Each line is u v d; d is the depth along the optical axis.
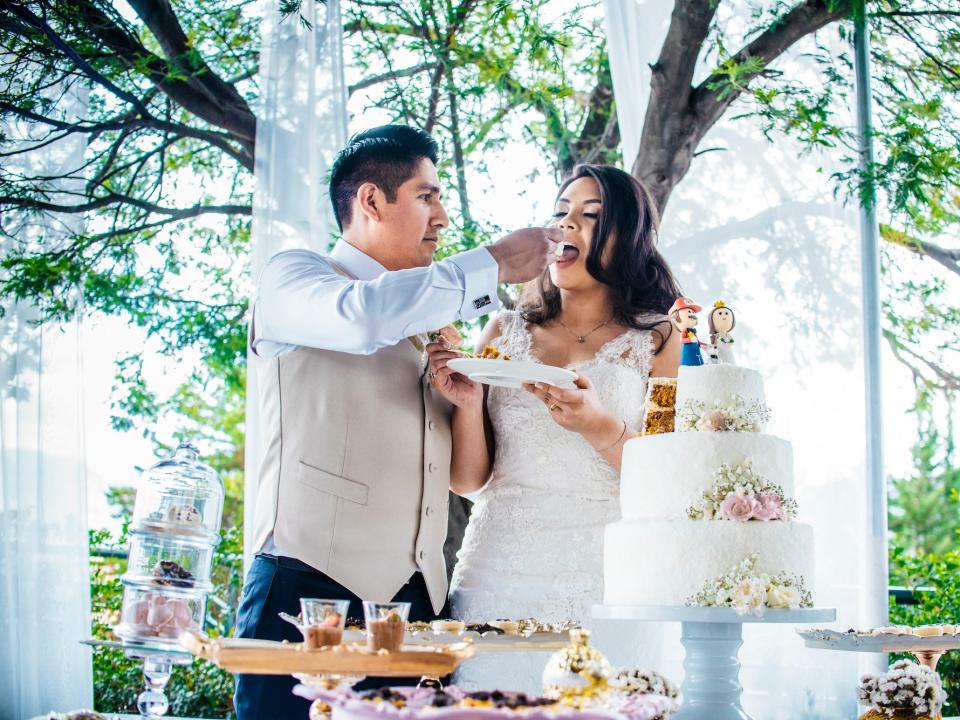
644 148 4.77
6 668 4.64
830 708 4.17
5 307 4.84
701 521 2.52
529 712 1.62
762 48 4.73
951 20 5.61
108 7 5.82
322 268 3.04
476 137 6.01
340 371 2.96
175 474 2.97
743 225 4.58
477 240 5.75
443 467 3.09
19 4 5.18
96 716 2.61
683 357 2.82
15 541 4.71
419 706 1.81
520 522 3.14
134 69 5.96
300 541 2.81
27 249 5.03
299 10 4.61
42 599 4.70
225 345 6.59
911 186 4.86
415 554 2.95
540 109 6.10
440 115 6.05
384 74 6.09
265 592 2.80
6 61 5.20
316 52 4.69
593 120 6.32
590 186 3.39
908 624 5.79
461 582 3.20
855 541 4.25
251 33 6.32
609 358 3.26
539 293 3.49
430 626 2.42
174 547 2.88
